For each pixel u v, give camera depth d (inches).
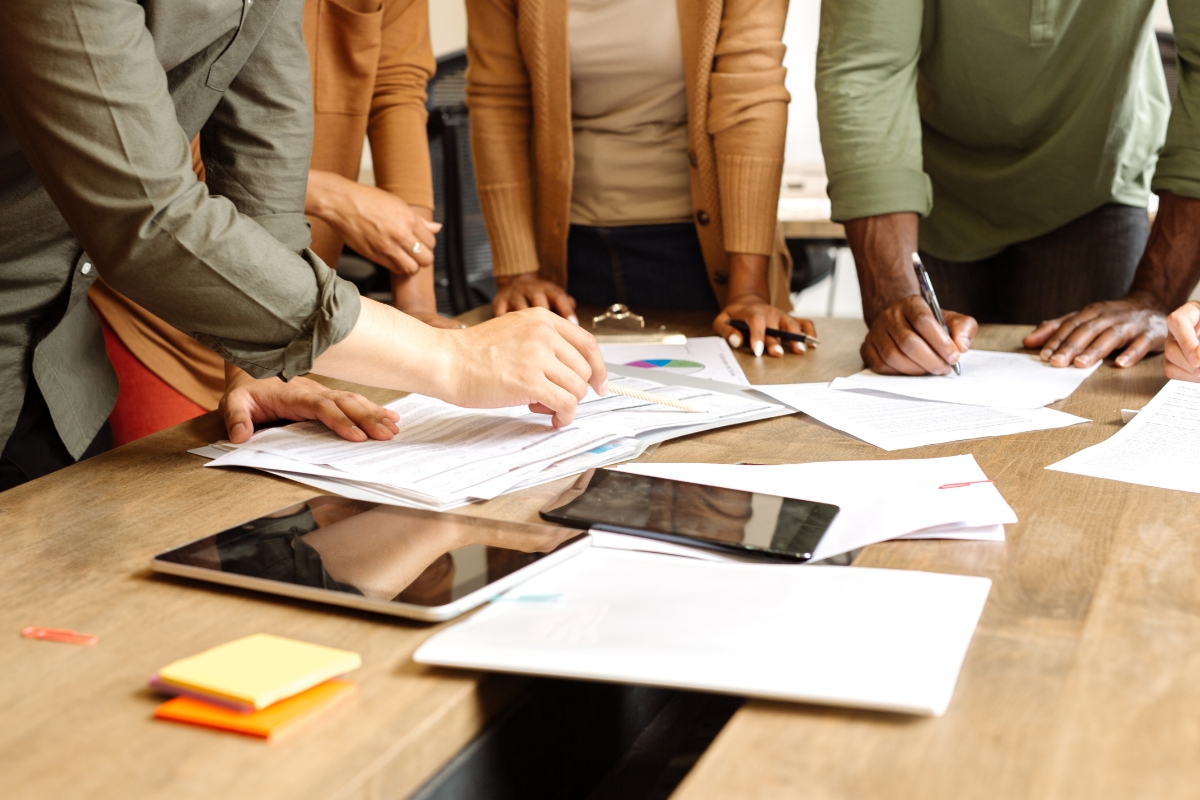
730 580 21.6
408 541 24.2
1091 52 53.1
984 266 67.0
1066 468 30.5
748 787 14.8
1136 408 37.8
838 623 19.2
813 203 100.1
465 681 18.2
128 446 35.4
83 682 18.5
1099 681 17.7
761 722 16.5
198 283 26.5
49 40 23.7
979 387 41.1
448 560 22.9
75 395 42.1
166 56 30.3
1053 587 21.9
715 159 59.9
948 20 54.7
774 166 57.6
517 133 64.5
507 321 33.5
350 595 20.9
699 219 62.0
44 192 34.4
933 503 26.5
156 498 29.6
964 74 56.5
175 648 19.8
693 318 59.6
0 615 21.5
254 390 37.7
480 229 111.3
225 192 37.6
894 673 17.2
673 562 22.9
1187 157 47.8
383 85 61.0
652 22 59.4
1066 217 60.9
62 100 24.2
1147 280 49.8
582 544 24.0
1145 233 63.1
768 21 56.6
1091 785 14.7
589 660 17.9
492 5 62.0
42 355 39.6
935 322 42.8
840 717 16.6
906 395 40.4
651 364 46.5
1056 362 44.1
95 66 24.1
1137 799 14.4
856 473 30.0
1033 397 39.4
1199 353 39.0
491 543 23.9
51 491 30.4
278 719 16.4
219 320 27.2
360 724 16.8
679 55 60.1
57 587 23.0
